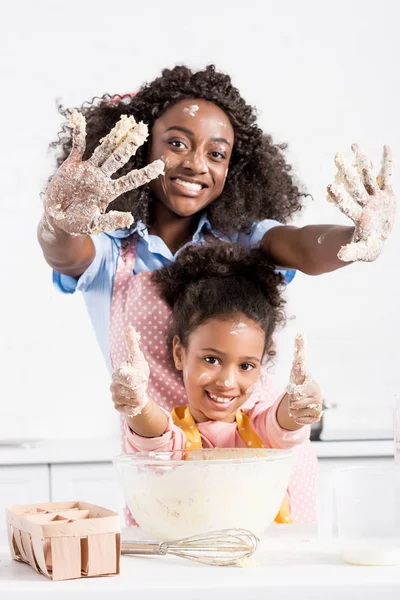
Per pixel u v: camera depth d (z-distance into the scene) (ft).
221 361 4.31
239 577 2.73
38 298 9.05
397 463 3.57
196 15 9.03
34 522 2.84
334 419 8.00
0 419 9.00
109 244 4.91
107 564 2.78
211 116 4.77
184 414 4.47
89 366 9.06
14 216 9.05
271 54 9.09
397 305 9.21
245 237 5.23
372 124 9.18
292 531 3.59
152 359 4.76
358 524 2.93
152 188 4.92
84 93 9.04
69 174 3.29
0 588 2.63
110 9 9.00
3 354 9.03
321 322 9.18
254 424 4.36
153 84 4.95
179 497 3.18
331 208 9.12
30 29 9.00
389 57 9.17
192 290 4.48
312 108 9.12
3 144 9.02
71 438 8.97
